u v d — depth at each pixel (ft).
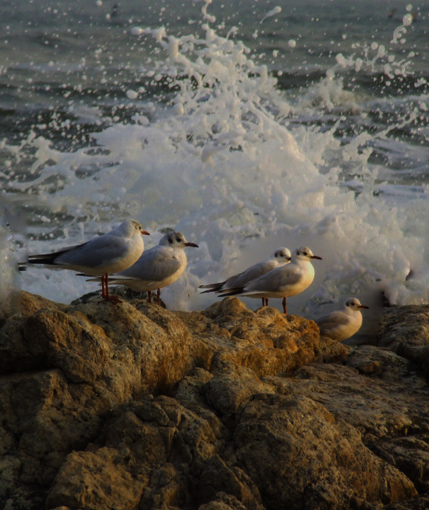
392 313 41.34
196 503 20.12
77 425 21.21
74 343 22.68
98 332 23.66
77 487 18.61
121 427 21.01
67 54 107.76
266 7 144.46
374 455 22.82
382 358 32.60
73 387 21.89
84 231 55.06
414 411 26.68
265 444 21.16
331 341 33.55
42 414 20.88
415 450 23.81
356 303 36.63
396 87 96.63
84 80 94.58
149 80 93.56
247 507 19.92
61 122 80.02
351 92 95.20
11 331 22.30
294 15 140.67
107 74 97.19
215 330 30.71
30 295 28.96
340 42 122.31
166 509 19.17
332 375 30.17
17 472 20.16
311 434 21.72
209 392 23.49
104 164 61.05
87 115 81.92
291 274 37.14
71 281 48.98
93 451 20.48
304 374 29.89
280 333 31.81
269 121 58.65
